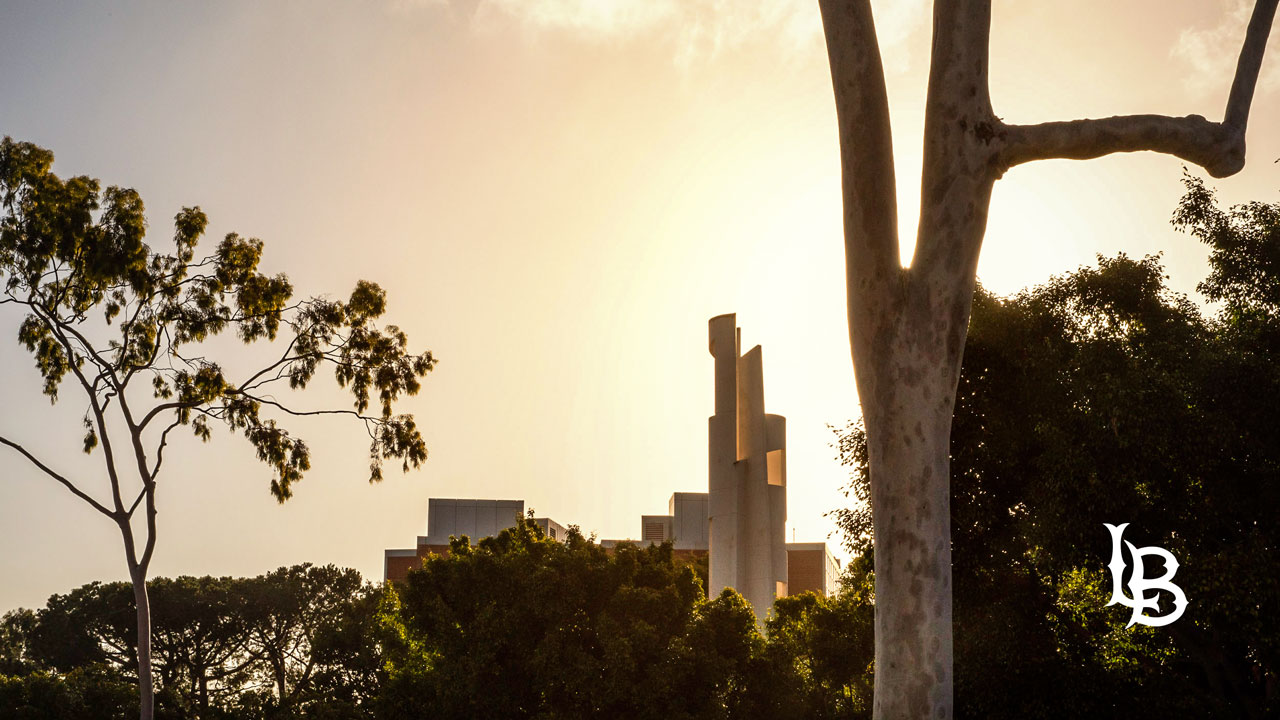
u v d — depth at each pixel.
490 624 29.78
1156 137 10.76
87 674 51.56
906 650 10.30
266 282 31.09
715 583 45.50
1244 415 19.77
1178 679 21.56
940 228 10.76
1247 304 21.94
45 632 61.28
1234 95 11.12
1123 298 22.09
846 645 29.84
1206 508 19.86
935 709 10.17
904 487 10.52
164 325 29.77
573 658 29.05
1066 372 21.89
